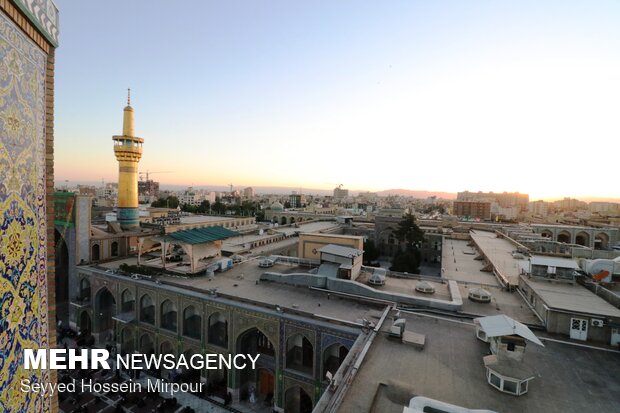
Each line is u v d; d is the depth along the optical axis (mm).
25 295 6602
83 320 42094
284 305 29500
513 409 15633
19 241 6328
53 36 7699
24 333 6582
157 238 38625
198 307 32250
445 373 18422
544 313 24562
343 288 31781
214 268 38250
